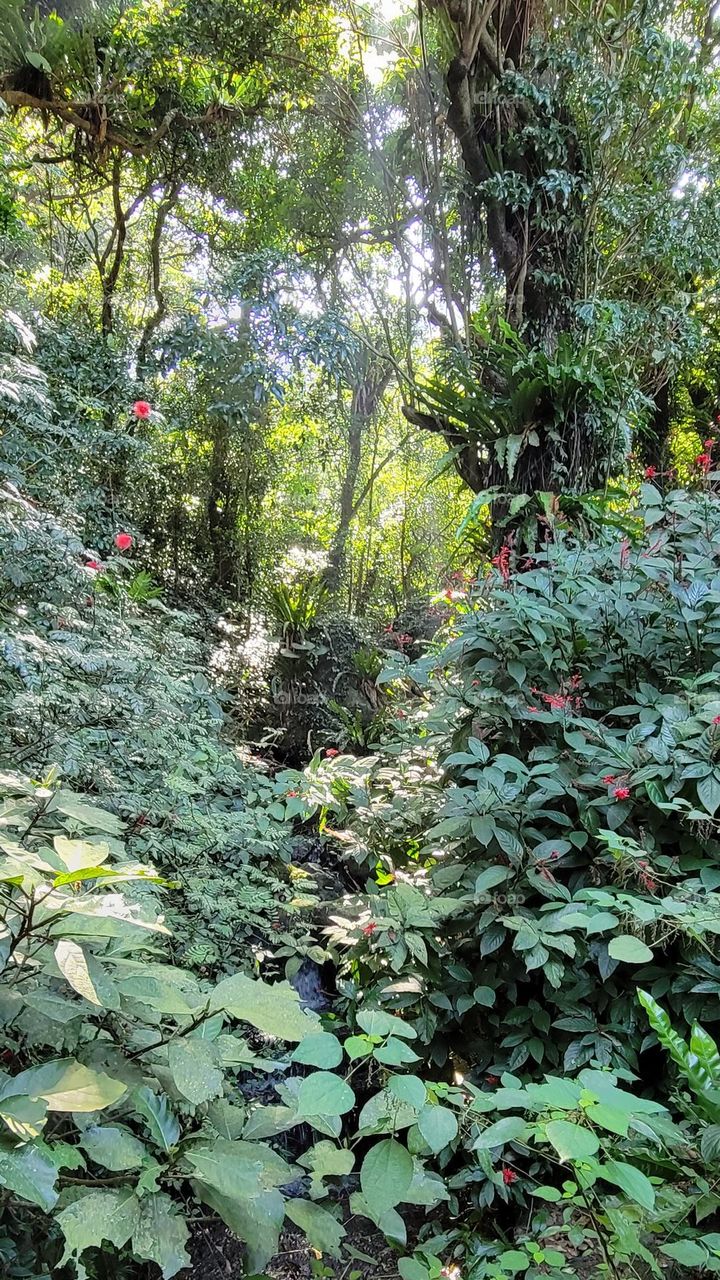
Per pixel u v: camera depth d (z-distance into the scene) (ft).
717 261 12.67
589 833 4.58
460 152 13.04
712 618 5.37
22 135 14.98
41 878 2.17
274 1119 2.63
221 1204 2.32
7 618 5.89
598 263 12.30
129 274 18.37
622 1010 4.19
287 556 20.08
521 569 10.14
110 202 17.84
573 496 10.17
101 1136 2.27
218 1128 2.57
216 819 6.23
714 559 6.08
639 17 11.13
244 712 13.53
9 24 12.70
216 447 18.35
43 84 13.67
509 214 12.33
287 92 15.16
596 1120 1.94
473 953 4.99
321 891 7.98
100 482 13.23
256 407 14.44
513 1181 4.08
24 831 2.84
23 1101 1.93
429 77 12.94
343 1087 2.01
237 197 16.56
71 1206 2.08
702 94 13.08
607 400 11.36
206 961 4.94
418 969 4.80
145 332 16.63
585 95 11.19
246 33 14.05
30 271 13.91
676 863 4.22
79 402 11.60
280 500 22.04
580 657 5.69
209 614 15.71
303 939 6.16
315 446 21.45
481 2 11.09
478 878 4.46
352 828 6.46
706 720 4.23
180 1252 2.08
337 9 14.01
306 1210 2.54
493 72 11.73
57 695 5.12
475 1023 4.96
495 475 12.01
